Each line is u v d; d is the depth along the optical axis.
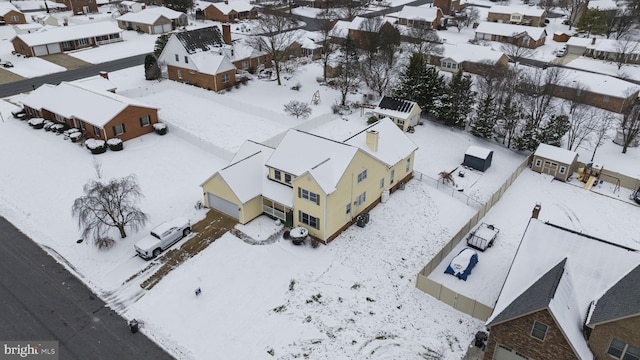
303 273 32.75
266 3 118.75
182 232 35.69
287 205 36.19
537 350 24.00
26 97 56.03
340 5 113.25
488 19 110.50
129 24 98.44
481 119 54.59
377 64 66.81
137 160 47.41
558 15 119.19
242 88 68.75
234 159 41.94
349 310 29.92
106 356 26.58
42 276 32.09
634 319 21.55
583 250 26.73
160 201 40.53
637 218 41.03
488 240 35.62
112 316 29.16
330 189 33.53
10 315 29.00
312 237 36.06
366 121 57.81
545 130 50.78
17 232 36.38
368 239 36.69
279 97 65.75
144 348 27.14
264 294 30.95
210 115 59.22
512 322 24.08
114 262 33.47
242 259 33.84
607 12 97.56
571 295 24.59
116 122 49.66
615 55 83.62
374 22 81.62
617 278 24.94
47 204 39.81
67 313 29.27
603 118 56.25
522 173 48.12
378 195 41.09
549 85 59.00
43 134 52.28
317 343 27.61
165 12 98.69
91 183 39.09
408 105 56.09
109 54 82.38
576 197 44.09
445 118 57.28
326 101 64.44
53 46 81.38
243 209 36.75
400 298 31.02
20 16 101.31
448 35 99.88
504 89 58.84
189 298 30.55
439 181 45.09
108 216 36.16
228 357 26.70
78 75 71.38
